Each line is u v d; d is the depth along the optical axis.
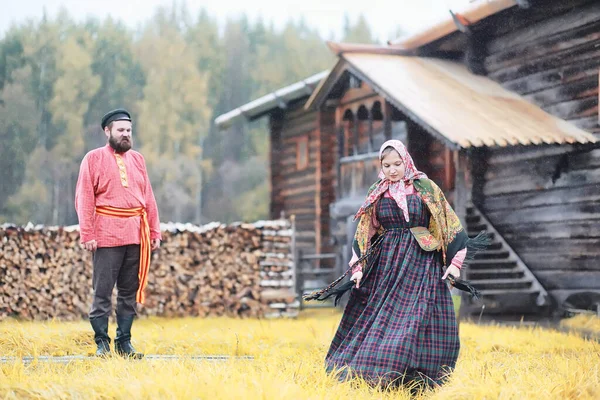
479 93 18.27
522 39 18.06
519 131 16.17
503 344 10.22
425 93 18.11
